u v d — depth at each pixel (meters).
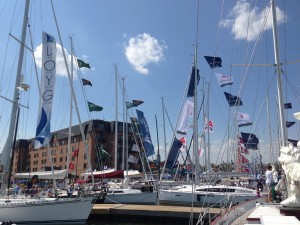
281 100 10.93
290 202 7.47
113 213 23.16
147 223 22.44
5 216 17.95
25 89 18.84
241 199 23.02
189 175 32.44
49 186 25.11
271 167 14.11
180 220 21.80
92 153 87.12
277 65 11.20
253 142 31.64
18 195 19.39
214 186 24.67
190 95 26.97
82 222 19.72
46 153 102.25
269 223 5.41
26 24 19.70
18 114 18.66
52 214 18.94
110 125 93.31
